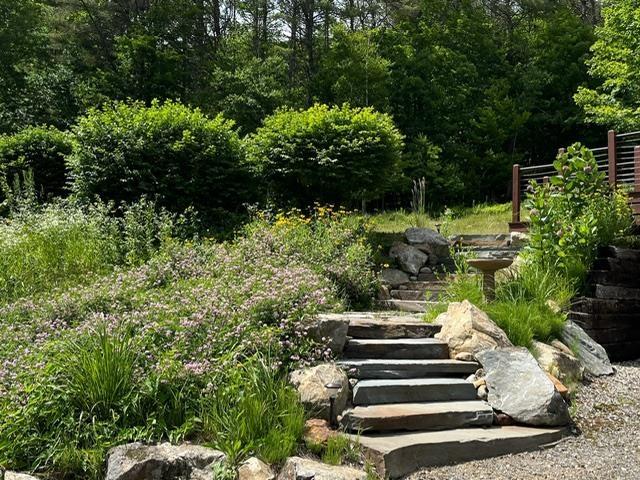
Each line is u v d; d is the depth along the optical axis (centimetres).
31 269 774
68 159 1185
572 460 416
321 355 485
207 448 362
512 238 1088
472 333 532
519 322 566
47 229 867
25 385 383
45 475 346
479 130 2753
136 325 481
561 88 2870
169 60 2480
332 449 374
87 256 829
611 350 715
